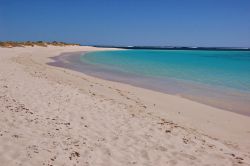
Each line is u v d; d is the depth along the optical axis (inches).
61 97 446.3
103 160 243.3
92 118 358.6
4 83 499.2
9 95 416.8
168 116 421.4
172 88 700.0
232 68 1365.7
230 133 362.9
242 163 262.7
